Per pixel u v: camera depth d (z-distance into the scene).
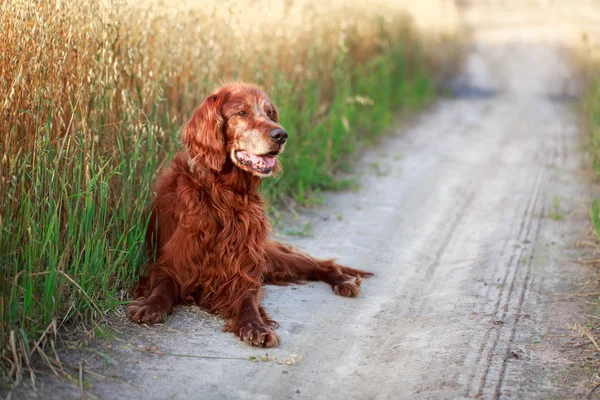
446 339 3.87
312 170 6.99
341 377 3.45
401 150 8.88
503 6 23.62
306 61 8.06
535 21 21.12
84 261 3.84
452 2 19.14
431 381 3.39
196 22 5.65
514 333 3.93
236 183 4.16
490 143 9.41
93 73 4.32
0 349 3.21
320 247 5.48
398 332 4.01
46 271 3.47
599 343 3.78
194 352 3.59
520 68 15.39
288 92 6.95
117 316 3.87
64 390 3.09
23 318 3.35
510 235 5.77
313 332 3.96
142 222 4.39
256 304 4.02
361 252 5.41
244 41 6.64
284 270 4.76
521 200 6.78
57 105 4.00
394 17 12.00
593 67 12.81
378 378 3.45
